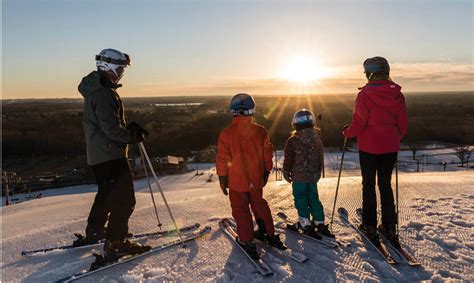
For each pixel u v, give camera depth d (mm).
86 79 3084
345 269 3068
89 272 3018
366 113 3281
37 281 2998
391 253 3316
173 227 4184
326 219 4301
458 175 8688
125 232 3258
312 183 3713
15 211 7492
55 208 6637
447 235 3740
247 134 3264
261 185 3350
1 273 3158
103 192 3422
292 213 4652
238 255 3320
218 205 5172
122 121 3246
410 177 8047
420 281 2893
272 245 3385
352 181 7383
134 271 3066
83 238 3703
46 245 3805
